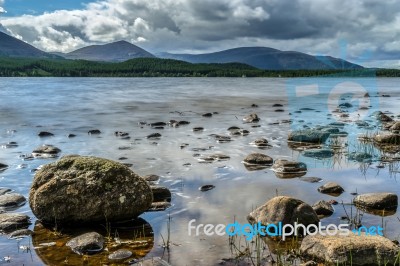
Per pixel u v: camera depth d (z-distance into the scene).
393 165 14.66
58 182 9.73
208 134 22.38
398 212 9.96
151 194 10.08
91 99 51.03
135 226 9.41
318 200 10.87
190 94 63.03
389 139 19.12
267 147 18.38
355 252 7.22
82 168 10.02
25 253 8.02
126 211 9.57
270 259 7.60
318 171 13.90
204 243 8.34
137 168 14.45
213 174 13.59
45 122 28.50
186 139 20.67
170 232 8.95
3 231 9.09
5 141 20.59
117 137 21.61
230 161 15.46
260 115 32.84
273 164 14.78
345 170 14.02
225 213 10.00
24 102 45.50
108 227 9.37
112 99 51.28
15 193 11.55
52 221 9.48
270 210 9.12
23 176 13.55
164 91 71.38
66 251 8.10
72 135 22.06
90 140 20.69
